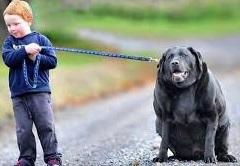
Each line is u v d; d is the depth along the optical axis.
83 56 38.88
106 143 14.25
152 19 83.38
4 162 13.05
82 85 27.67
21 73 9.38
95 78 29.80
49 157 9.52
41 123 9.44
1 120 19.05
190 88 10.09
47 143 9.49
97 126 17.94
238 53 51.81
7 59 9.34
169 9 88.31
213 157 10.24
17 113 9.45
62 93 25.33
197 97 10.12
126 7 84.25
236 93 24.53
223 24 84.00
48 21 51.28
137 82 32.31
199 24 83.56
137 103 23.78
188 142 10.45
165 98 10.18
